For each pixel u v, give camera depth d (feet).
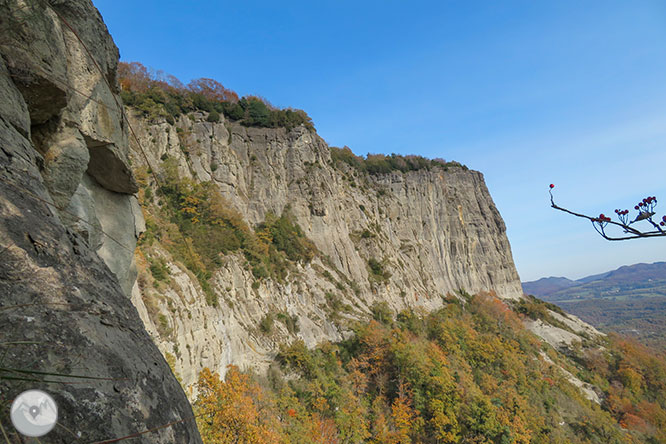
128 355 9.63
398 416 121.80
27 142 14.32
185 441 9.28
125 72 165.58
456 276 317.22
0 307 7.91
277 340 129.18
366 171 309.01
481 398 144.36
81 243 12.29
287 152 213.05
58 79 18.24
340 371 136.67
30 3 16.56
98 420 7.43
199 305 96.07
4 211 9.94
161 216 126.31
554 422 174.19
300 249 179.01
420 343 175.63
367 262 230.27
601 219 16.78
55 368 7.61
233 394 73.26
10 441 6.07
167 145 155.22
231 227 149.48
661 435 202.49
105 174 27.91
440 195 341.00
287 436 81.61
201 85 203.92
